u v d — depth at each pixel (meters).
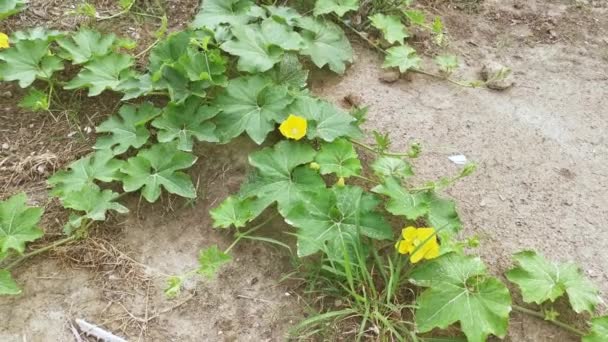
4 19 1.33
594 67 1.36
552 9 1.49
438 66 1.34
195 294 0.97
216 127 1.11
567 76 1.34
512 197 1.10
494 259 1.01
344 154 1.06
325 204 0.99
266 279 0.99
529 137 1.21
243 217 1.00
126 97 1.14
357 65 1.33
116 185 1.10
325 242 0.96
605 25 1.46
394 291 0.94
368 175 1.12
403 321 0.92
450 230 0.99
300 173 1.04
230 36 1.23
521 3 1.50
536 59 1.38
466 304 0.90
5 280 0.93
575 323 0.94
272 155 1.06
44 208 1.06
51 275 0.98
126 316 0.94
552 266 0.96
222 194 1.09
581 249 1.04
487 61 1.36
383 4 1.40
